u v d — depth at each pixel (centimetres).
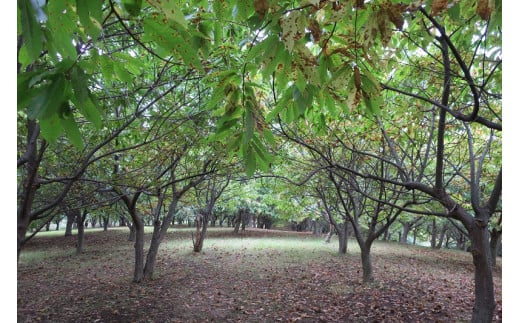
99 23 100
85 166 325
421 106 475
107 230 2708
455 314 654
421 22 221
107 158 547
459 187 911
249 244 1745
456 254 1686
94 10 96
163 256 1343
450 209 388
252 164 161
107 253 1453
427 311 671
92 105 103
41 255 1439
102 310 687
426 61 420
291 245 1708
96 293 808
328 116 461
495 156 617
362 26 132
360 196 991
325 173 727
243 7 138
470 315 649
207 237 2150
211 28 194
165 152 549
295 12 121
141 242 917
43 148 300
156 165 571
